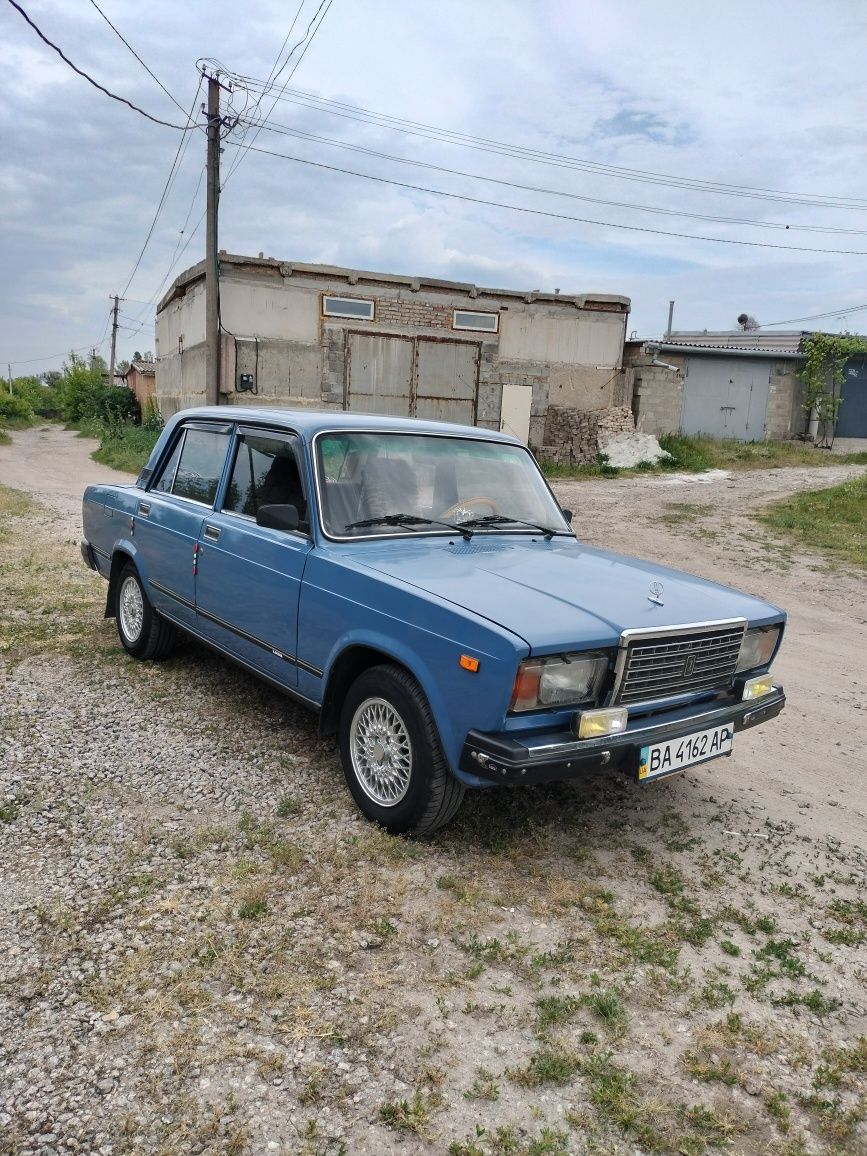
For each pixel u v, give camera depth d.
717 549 11.73
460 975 2.79
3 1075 2.28
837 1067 2.51
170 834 3.55
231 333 19.19
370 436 4.34
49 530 11.59
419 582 3.49
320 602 3.83
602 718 3.19
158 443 5.83
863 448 26.09
